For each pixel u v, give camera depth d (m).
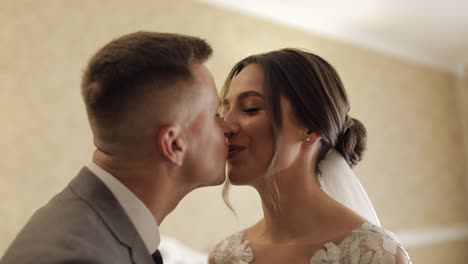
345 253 1.27
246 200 4.20
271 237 1.45
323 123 1.32
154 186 1.14
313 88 1.32
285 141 1.32
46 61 3.23
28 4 3.19
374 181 5.41
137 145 1.11
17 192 3.02
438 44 5.97
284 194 1.38
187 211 3.80
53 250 0.96
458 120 6.74
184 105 1.13
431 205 6.06
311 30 5.02
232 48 4.31
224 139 1.25
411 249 5.70
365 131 1.54
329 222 1.35
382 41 5.71
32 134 3.12
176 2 3.99
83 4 3.45
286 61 1.35
